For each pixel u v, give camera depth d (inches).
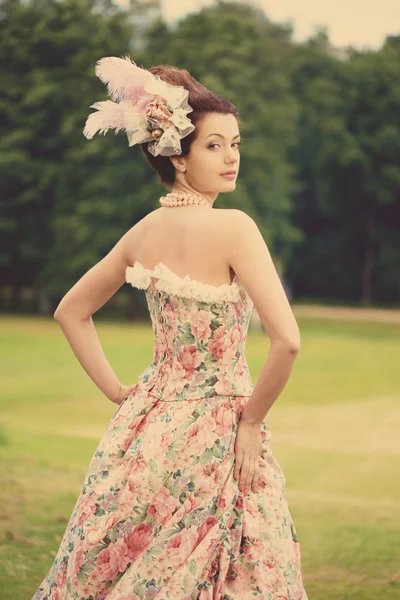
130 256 122.7
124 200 1438.2
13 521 228.1
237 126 120.6
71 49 1574.8
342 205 1974.7
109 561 113.1
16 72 1592.0
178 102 116.6
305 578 190.2
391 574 192.9
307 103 2037.4
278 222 1587.1
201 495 112.2
